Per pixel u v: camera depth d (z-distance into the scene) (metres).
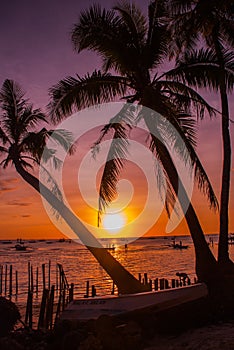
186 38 14.98
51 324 14.64
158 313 10.59
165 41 15.95
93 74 15.70
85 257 74.81
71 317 10.80
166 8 15.68
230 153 14.69
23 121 21.22
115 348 8.38
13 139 20.95
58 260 66.69
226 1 13.75
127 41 15.70
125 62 15.63
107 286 29.47
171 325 10.17
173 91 15.62
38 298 26.08
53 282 35.00
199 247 14.05
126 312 10.56
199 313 10.41
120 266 15.68
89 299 11.23
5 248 130.00
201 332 9.47
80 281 34.12
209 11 14.07
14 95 21.42
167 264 52.53
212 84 14.98
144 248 109.81
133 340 8.73
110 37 15.48
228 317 10.62
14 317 12.86
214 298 11.22
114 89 15.84
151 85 15.62
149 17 16.05
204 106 14.67
